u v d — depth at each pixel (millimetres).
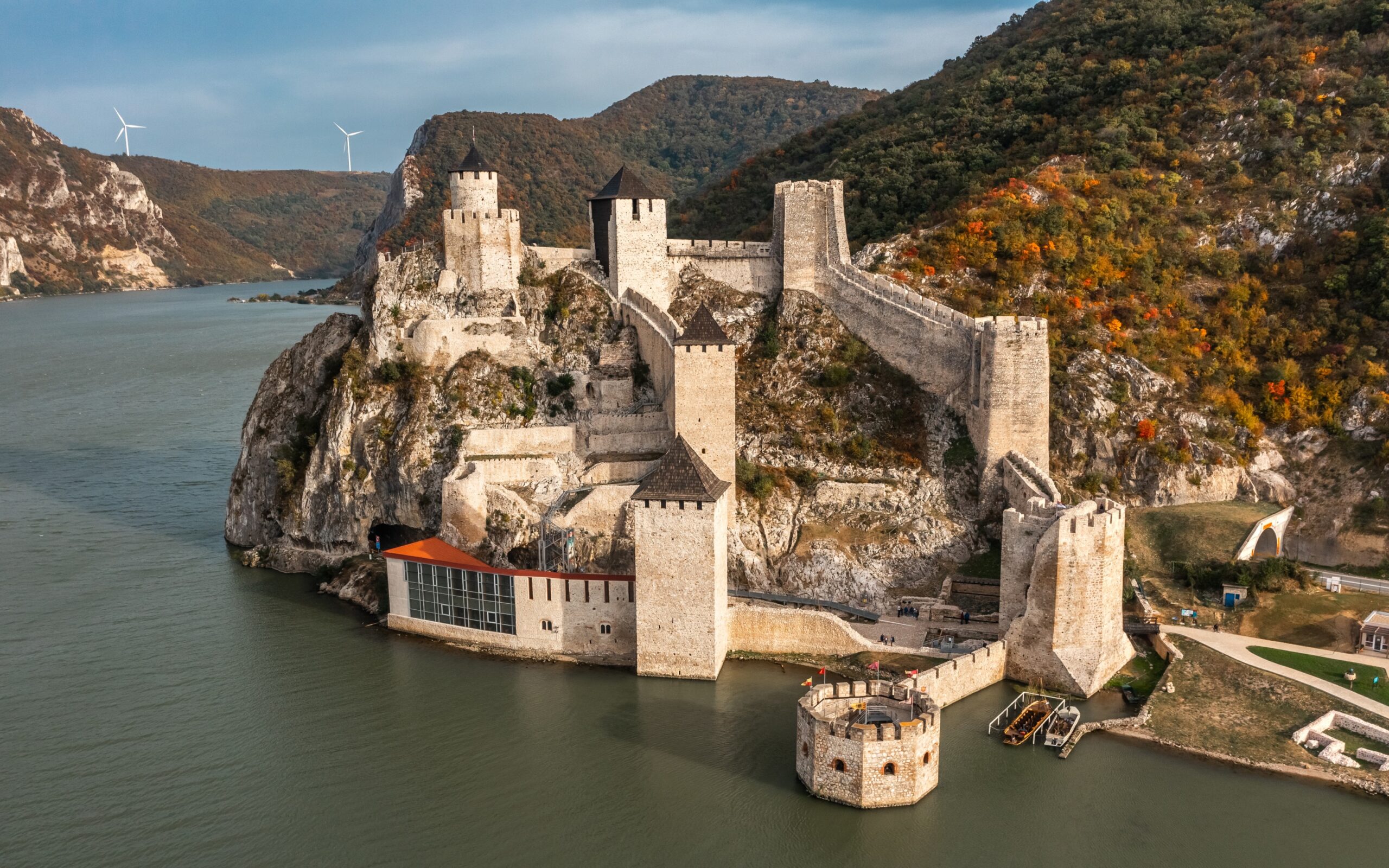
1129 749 57844
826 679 66500
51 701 65500
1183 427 86875
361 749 59875
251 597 83188
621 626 70188
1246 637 68000
